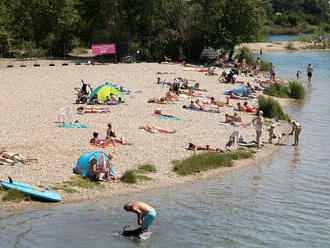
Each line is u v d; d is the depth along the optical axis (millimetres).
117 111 28062
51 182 15805
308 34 144875
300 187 17266
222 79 43344
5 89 34250
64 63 51969
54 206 14062
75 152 19281
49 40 61219
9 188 14609
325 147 23641
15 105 28562
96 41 60906
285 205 15188
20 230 12047
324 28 143500
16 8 61438
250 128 26547
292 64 65125
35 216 13125
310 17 174250
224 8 59000
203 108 29953
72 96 32281
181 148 21391
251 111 31125
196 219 13602
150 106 30141
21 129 22594
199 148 21422
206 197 15797
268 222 13586
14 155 17469
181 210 14352
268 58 73438
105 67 49875
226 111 30594
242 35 59438
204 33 60969
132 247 11375
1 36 59844
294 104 36375
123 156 19562
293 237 12492
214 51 62562
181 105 31188
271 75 47094
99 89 30422
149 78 42906
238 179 18156
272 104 30859
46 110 27406
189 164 18844
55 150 19375
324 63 66500
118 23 59656
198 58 62594
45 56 61594
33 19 61438
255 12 58719
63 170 17078
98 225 12727
